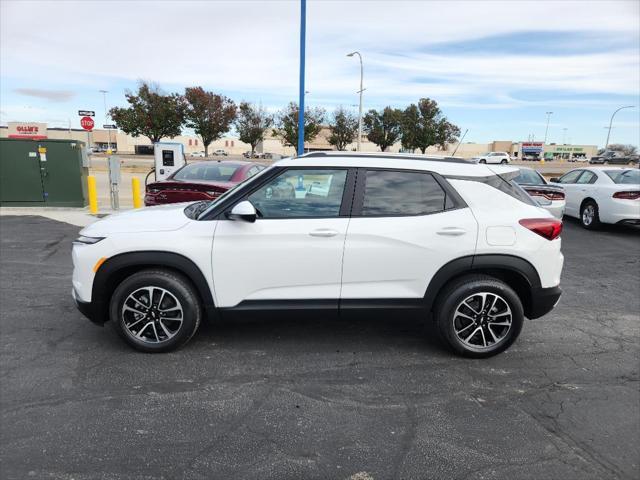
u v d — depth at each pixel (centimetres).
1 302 507
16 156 1179
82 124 1355
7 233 905
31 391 325
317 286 372
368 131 4594
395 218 371
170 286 369
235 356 384
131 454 262
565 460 264
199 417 298
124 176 2392
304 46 1450
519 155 8919
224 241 365
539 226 374
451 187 378
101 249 364
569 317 495
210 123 4047
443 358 390
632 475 253
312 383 344
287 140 4338
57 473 246
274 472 250
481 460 263
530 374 365
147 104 3769
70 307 492
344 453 266
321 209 375
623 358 397
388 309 377
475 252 369
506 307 379
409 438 281
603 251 841
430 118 4338
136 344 380
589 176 1105
